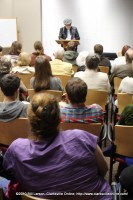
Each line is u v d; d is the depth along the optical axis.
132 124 2.46
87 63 3.84
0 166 1.81
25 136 2.47
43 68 3.40
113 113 3.93
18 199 1.69
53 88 3.50
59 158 1.48
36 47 5.94
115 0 8.70
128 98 3.43
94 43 9.03
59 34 8.44
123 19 8.75
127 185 1.61
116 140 2.38
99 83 3.82
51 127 1.50
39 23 9.03
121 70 4.45
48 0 8.91
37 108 1.50
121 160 2.45
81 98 2.29
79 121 2.29
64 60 5.91
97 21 8.89
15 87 2.54
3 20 8.85
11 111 2.40
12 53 6.16
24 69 4.54
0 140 2.58
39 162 1.47
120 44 8.92
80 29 9.00
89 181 1.53
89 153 1.53
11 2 9.01
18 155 1.48
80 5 8.85
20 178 1.51
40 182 1.47
